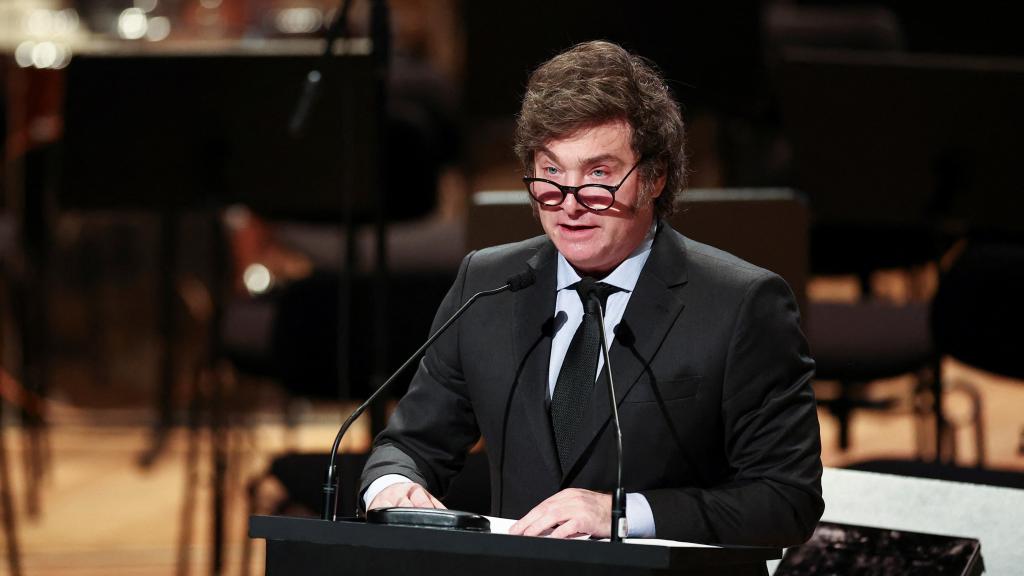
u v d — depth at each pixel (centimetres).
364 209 1344
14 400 1886
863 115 1239
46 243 1881
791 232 923
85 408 2067
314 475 1134
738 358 681
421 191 1591
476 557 564
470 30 1538
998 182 1209
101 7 2206
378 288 1023
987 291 1268
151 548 1525
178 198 1353
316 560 586
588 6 1529
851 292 2450
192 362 2205
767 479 675
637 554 539
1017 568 811
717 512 656
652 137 654
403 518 602
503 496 718
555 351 715
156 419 2012
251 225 2162
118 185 1347
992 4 1867
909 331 1377
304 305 1375
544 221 669
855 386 1658
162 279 2028
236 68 1303
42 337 1898
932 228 1355
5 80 1853
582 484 694
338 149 1305
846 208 1277
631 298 697
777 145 1839
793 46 1752
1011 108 1182
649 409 686
